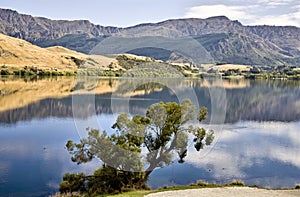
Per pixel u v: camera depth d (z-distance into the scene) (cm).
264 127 3234
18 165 1805
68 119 3177
